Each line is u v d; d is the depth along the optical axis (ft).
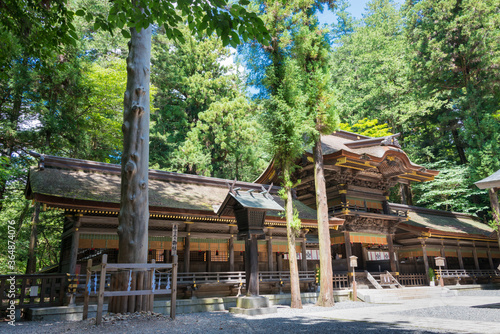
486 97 99.35
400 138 130.41
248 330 23.56
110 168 52.75
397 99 121.19
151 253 50.39
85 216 42.86
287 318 32.48
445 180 106.22
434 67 102.22
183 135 122.42
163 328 22.70
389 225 81.30
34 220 58.18
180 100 127.65
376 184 84.94
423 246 84.02
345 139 88.53
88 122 69.05
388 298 59.41
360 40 146.20
